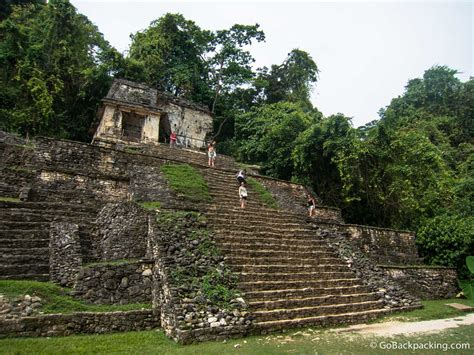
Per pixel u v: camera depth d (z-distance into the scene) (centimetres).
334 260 948
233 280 690
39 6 2606
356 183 1569
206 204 1095
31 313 543
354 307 759
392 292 880
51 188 1009
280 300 690
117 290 665
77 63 2198
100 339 523
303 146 1681
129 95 2142
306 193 1612
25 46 1978
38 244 771
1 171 994
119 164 1220
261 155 2164
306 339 569
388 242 1292
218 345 519
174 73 2836
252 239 905
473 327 681
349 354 483
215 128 3047
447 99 3272
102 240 874
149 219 836
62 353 461
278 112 2333
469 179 1856
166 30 2969
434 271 1119
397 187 1485
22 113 1772
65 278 694
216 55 3083
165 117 2231
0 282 583
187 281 629
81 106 2281
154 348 500
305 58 3173
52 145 1134
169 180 1149
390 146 1546
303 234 1050
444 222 1370
